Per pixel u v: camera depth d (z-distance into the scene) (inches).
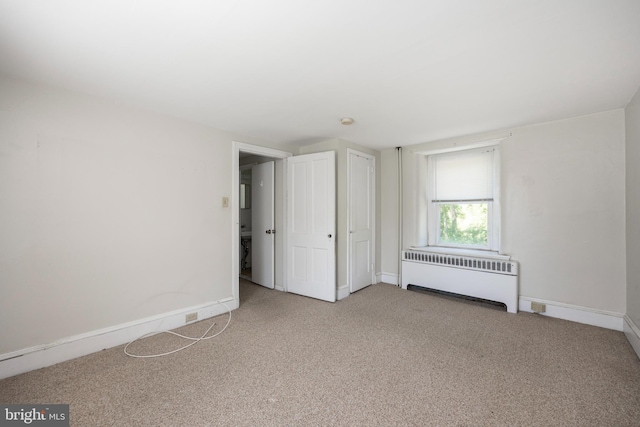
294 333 101.3
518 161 123.4
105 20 53.7
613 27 55.9
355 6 50.4
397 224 167.3
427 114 106.7
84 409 61.9
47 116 80.3
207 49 64.2
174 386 70.2
